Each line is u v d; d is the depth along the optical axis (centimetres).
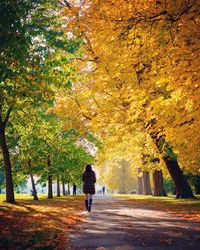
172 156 2156
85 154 4141
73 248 800
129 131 2030
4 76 1070
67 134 3672
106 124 2045
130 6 983
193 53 1023
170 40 1045
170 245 816
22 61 1079
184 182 2759
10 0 980
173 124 1262
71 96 2439
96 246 820
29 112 2259
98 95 2356
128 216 1466
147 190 5378
